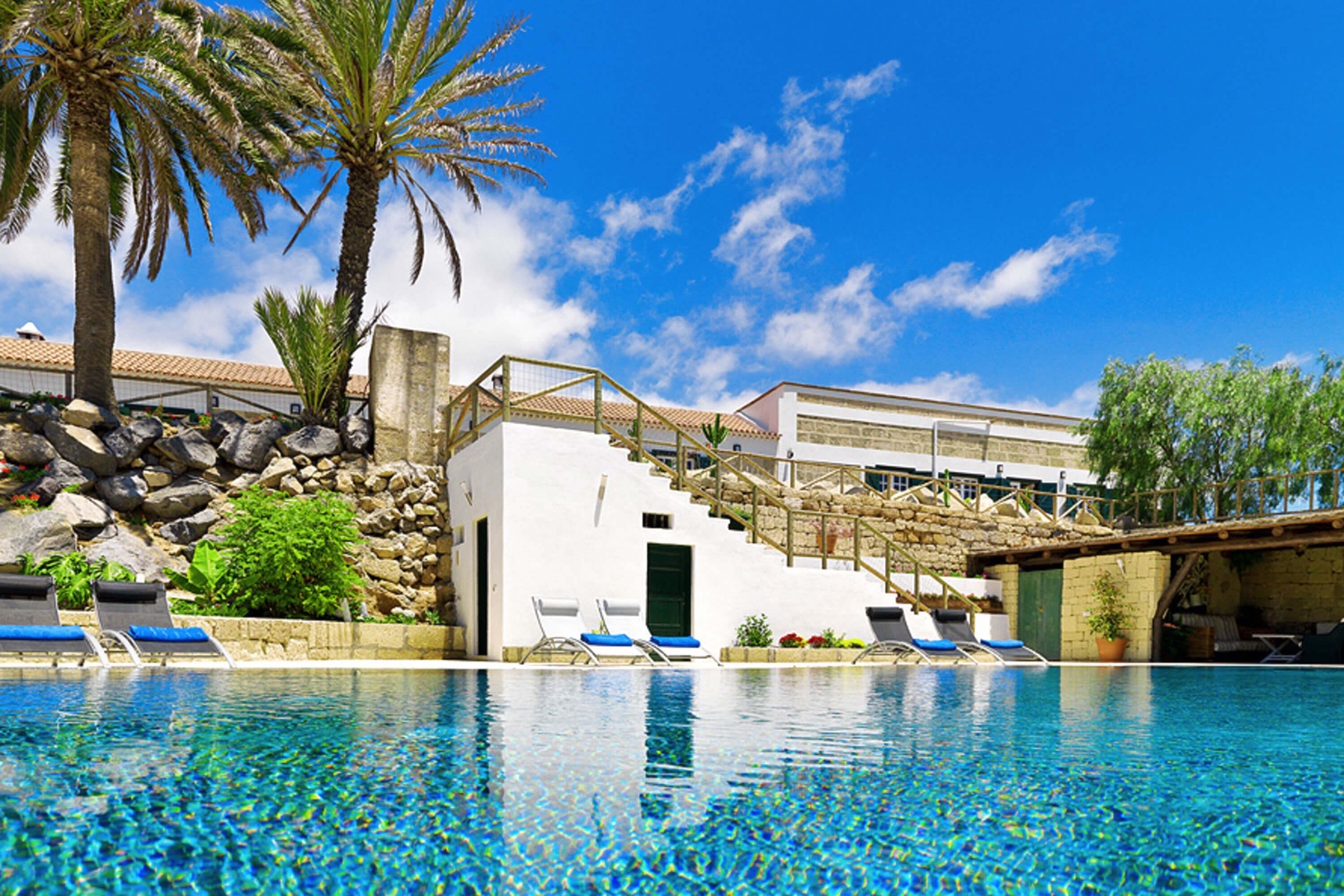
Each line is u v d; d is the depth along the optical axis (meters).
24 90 14.51
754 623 13.13
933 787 3.36
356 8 14.94
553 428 12.05
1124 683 9.16
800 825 2.78
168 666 8.76
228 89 14.65
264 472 13.76
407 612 13.21
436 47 16.36
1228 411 24.12
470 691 6.96
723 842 2.59
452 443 14.52
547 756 3.90
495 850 2.48
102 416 13.20
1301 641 15.39
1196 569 19.11
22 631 7.90
